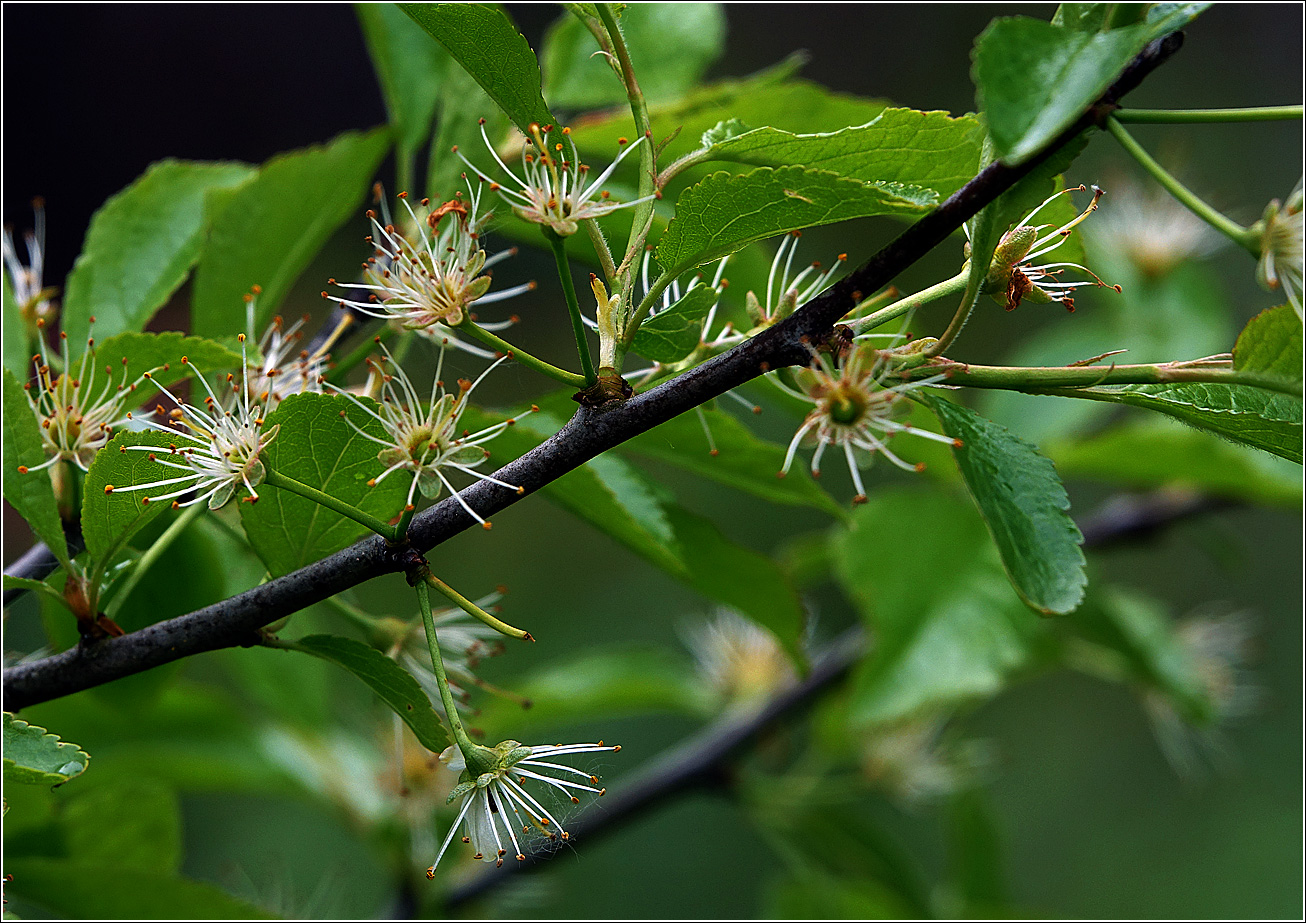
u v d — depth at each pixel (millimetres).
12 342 674
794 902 848
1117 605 924
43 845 701
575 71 737
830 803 922
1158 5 637
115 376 675
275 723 873
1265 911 1439
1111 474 921
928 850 1485
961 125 651
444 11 652
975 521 851
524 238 714
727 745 909
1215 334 1033
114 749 772
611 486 700
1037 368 648
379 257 664
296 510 658
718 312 726
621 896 1460
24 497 655
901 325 691
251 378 682
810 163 656
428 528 647
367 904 1271
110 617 660
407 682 653
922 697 802
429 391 663
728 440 698
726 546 708
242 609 651
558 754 649
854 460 646
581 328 645
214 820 1342
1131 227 1059
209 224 705
